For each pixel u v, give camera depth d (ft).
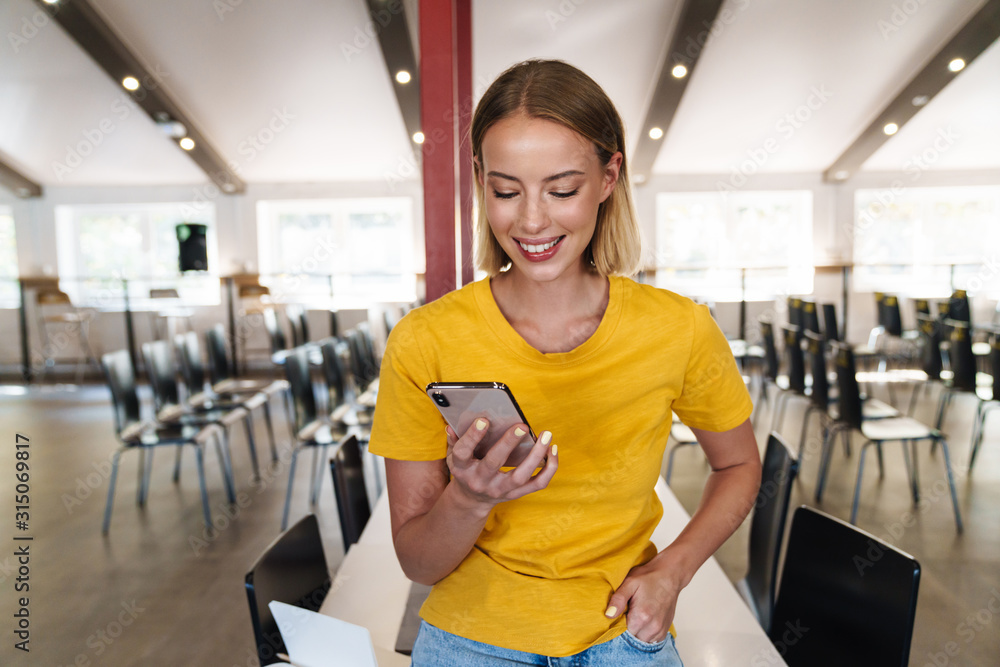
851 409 10.94
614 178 2.56
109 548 10.40
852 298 27.66
